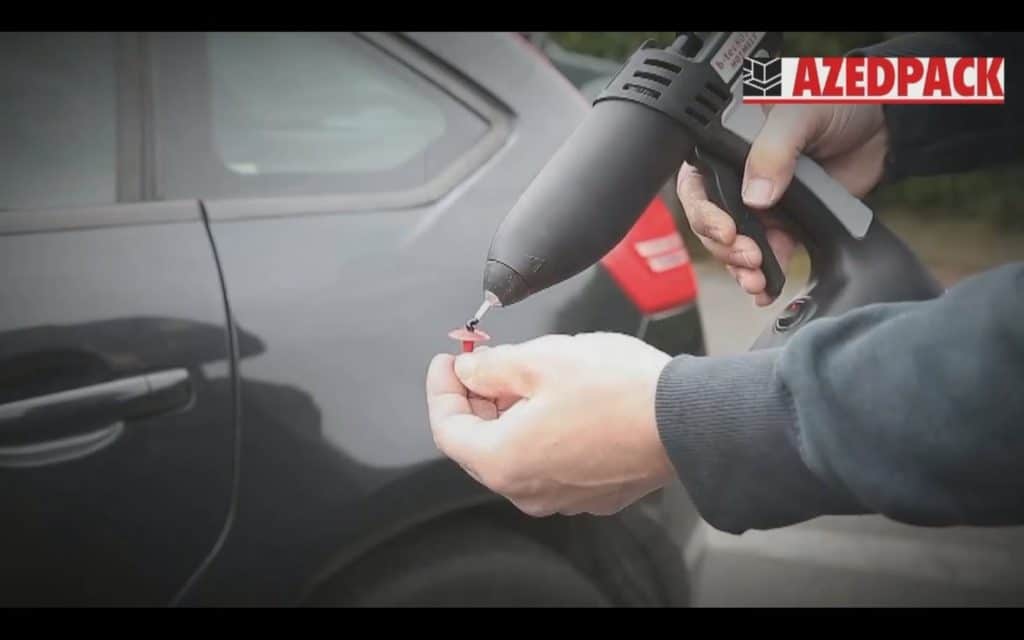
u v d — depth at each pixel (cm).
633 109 93
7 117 166
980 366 62
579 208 88
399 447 163
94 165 167
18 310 152
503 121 187
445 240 175
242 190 173
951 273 538
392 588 165
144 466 153
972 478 64
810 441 67
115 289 157
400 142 184
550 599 174
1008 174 598
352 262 168
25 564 149
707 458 73
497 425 83
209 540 155
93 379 153
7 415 148
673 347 187
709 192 101
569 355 81
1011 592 288
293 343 161
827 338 70
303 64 184
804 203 102
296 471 159
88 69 172
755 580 293
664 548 184
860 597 286
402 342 166
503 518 173
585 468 80
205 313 159
